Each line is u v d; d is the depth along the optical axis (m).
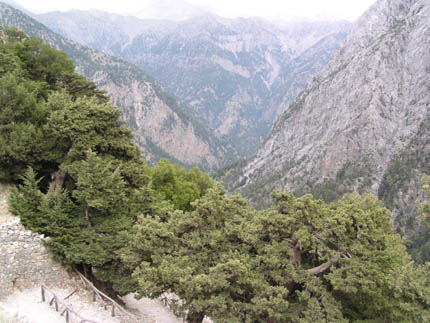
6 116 23.77
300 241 18.52
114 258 21.48
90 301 21.31
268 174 181.50
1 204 22.20
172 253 20.75
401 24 171.62
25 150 23.38
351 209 19.47
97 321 19.30
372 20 197.75
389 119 144.38
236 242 21.17
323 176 141.88
